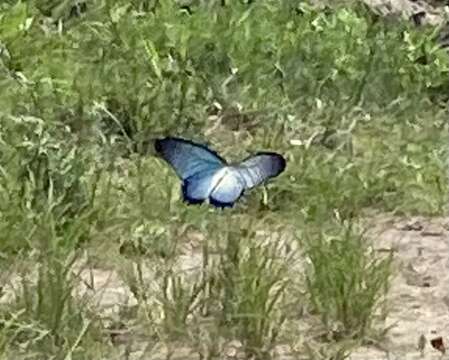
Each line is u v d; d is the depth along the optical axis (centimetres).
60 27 1425
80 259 796
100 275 781
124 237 838
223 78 1344
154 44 1427
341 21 1700
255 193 948
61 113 1120
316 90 1374
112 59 1355
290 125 1205
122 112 1155
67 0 1531
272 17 1667
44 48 1361
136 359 637
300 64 1437
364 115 1311
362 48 1571
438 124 1331
